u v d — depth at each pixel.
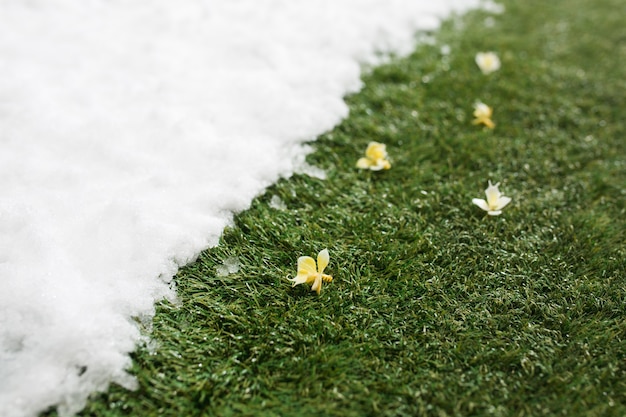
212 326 0.69
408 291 0.72
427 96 0.90
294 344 0.69
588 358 0.68
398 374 0.67
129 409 0.65
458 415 0.65
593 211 0.79
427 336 0.69
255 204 0.77
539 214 0.78
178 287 0.71
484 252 0.75
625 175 0.82
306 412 0.65
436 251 0.74
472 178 0.81
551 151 0.84
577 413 0.66
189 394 0.66
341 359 0.68
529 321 0.71
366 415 0.65
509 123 0.88
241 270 0.73
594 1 1.10
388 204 0.78
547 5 1.08
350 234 0.76
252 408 0.65
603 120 0.89
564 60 0.98
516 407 0.66
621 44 1.01
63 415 0.64
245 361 0.68
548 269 0.74
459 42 0.99
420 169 0.81
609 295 0.72
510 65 0.96
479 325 0.70
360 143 0.84
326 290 0.71
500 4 1.08
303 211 0.77
